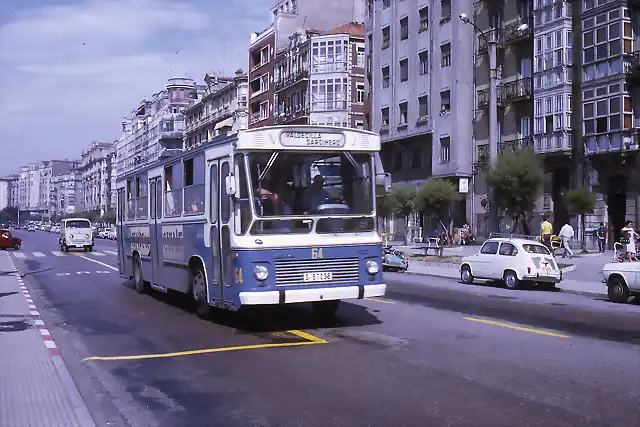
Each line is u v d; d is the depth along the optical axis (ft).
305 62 196.95
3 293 54.85
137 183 55.83
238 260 33.32
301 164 34.53
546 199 119.44
